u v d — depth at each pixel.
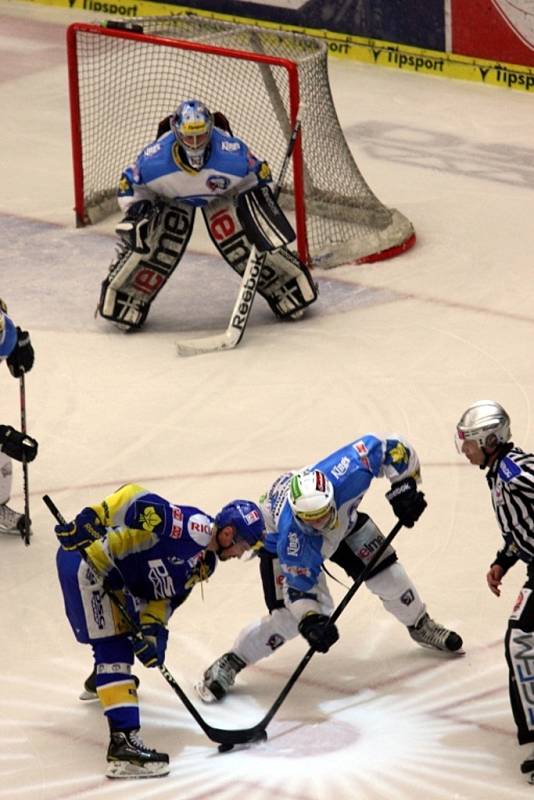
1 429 22.23
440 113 46.34
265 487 24.22
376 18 49.97
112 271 31.05
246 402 27.72
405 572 19.50
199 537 17.03
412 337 30.94
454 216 38.41
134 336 31.33
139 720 17.47
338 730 17.81
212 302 33.38
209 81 43.59
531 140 44.12
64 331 31.44
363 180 36.97
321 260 35.16
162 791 16.64
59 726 18.08
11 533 22.94
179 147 29.56
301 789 16.56
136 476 24.73
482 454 16.83
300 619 17.48
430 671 19.06
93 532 16.78
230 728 17.88
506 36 47.72
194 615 20.53
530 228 37.62
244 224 30.48
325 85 36.34
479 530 22.70
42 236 37.22
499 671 19.02
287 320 32.00
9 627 20.34
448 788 16.52
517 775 16.73
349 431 26.36
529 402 27.47
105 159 40.69
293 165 33.91
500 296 33.28
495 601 20.72
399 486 18.53
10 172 41.56
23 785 16.83
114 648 17.20
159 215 30.77
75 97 36.88
